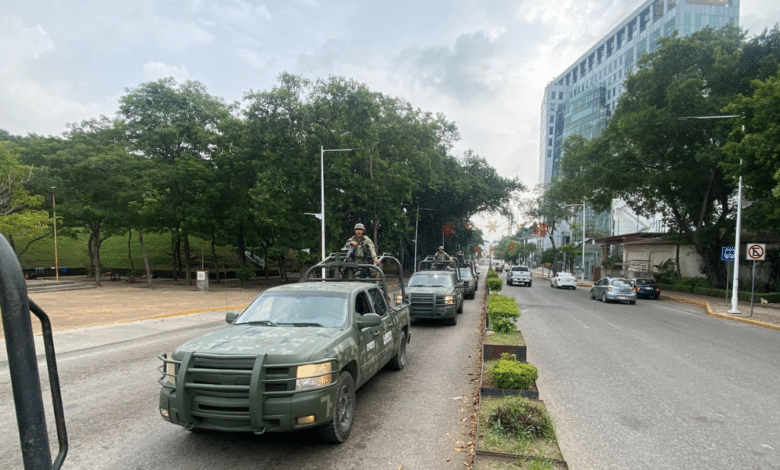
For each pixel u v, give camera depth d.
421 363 8.62
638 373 8.12
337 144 28.50
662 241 38.00
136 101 33.53
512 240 127.88
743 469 4.41
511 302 10.45
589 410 6.09
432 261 23.03
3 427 5.39
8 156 20.77
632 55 91.00
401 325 8.13
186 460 4.46
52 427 5.34
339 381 4.82
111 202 28.55
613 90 97.75
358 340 5.56
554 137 125.31
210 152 33.16
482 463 4.01
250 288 32.50
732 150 18.39
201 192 30.19
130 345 10.45
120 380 7.39
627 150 28.77
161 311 17.23
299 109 28.00
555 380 7.58
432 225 53.66
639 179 28.27
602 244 51.88
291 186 28.44
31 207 25.34
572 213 63.66
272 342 4.73
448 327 13.23
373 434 5.14
